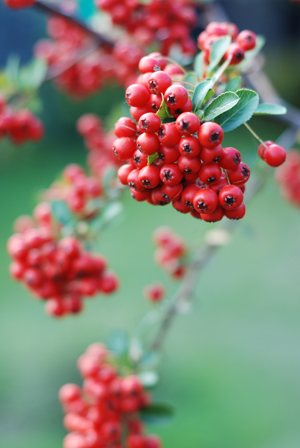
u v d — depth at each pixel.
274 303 1.30
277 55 3.03
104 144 0.65
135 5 0.51
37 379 1.09
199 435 0.93
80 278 0.48
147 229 1.79
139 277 1.48
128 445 0.47
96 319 1.30
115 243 1.72
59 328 1.28
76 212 0.49
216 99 0.36
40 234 0.47
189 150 0.36
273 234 1.65
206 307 1.32
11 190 2.24
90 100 2.69
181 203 0.38
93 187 0.49
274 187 1.99
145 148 0.36
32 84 0.54
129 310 1.32
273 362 1.10
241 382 1.06
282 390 1.02
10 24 2.57
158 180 0.37
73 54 0.59
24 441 0.93
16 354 1.19
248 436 0.92
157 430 0.96
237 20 3.09
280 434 0.92
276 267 1.46
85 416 0.48
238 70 0.43
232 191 0.36
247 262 1.52
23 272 0.48
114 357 0.48
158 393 1.05
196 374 1.10
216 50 0.40
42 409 1.00
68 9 0.59
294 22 3.04
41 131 0.54
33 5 0.53
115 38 0.57
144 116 0.36
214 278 1.45
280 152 0.38
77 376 1.08
